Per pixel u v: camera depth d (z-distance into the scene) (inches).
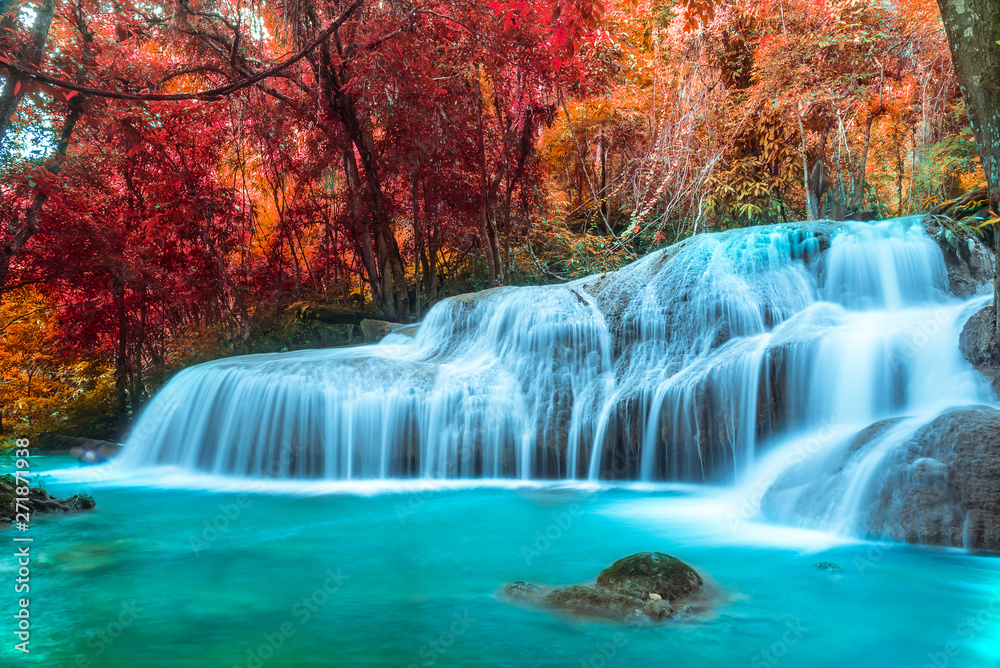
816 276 350.6
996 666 110.2
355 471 331.0
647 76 679.7
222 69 541.6
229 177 711.1
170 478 341.4
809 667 110.4
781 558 173.0
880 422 217.2
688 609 137.3
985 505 170.1
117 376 565.3
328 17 507.5
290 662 116.2
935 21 482.0
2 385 603.8
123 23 484.1
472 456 328.5
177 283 583.8
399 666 113.8
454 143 583.2
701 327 339.9
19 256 471.5
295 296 633.0
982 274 342.3
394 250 591.8
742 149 593.3
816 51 514.3
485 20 492.7
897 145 582.6
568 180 841.5
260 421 344.2
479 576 168.2
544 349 359.9
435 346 424.2
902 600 140.0
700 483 295.3
